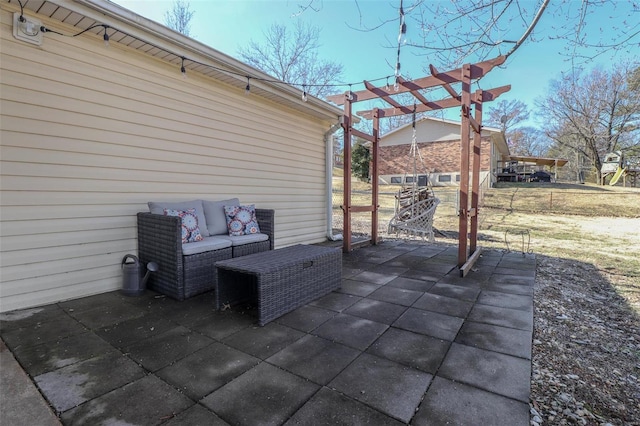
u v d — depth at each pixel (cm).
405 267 422
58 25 284
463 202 407
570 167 2467
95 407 151
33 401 154
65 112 291
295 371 182
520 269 412
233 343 215
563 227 812
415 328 239
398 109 560
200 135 404
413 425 140
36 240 278
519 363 190
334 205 1137
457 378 175
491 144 1473
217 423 141
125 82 330
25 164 271
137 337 223
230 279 284
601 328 254
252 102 474
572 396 164
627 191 1330
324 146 632
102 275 319
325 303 291
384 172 1716
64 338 221
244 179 467
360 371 182
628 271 427
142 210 349
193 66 375
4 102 260
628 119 1330
